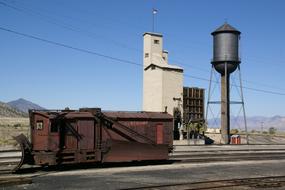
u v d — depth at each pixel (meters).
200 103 66.56
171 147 32.34
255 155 41.66
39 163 25.45
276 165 31.91
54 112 27.09
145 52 65.44
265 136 87.31
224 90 67.00
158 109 61.97
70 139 27.08
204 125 64.81
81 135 27.58
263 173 26.39
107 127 29.22
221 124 67.56
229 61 65.94
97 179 21.98
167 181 21.62
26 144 25.72
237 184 20.52
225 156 39.22
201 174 25.05
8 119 100.75
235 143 67.50
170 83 62.47
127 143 29.41
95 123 28.52
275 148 56.16
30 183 20.05
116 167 28.48
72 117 27.27
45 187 19.03
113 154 28.70
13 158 32.81
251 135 88.56
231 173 25.94
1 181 19.30
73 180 21.50
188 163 31.70
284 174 26.22
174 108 62.22
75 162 26.89
